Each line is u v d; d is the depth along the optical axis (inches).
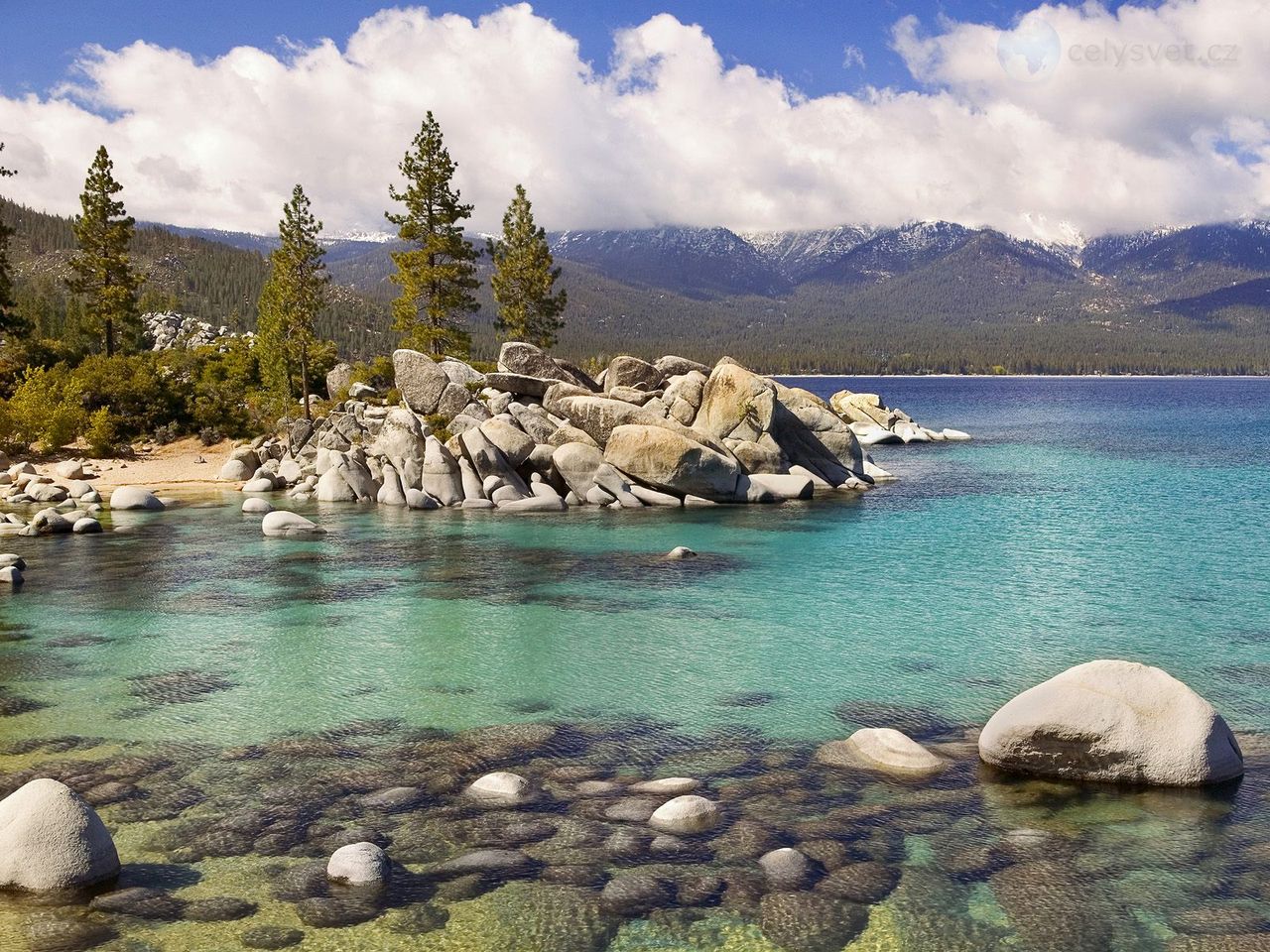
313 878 421.4
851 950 366.0
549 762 566.6
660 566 1190.9
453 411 2154.3
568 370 2471.7
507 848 449.7
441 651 817.5
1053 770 534.0
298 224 2716.5
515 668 764.0
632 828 470.6
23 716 650.8
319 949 366.0
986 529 1476.4
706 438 1867.6
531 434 1971.0
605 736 611.2
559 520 1599.4
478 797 510.9
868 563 1203.2
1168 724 527.5
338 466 1882.4
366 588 1068.5
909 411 5718.5
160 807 499.8
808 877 421.1
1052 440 3344.0
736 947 367.9
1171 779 516.4
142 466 2315.5
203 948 365.4
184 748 589.9
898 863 435.2
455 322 3009.4
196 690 708.7
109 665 773.3
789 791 518.6
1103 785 522.3
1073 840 457.1
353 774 546.0
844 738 605.9
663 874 424.2
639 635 867.4
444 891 409.7
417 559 1243.8
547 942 370.9
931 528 1491.1
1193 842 454.6
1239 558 1216.2
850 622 909.8
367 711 661.3
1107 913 391.9
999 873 425.4
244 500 1856.5
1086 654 794.2
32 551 1304.1
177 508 1755.7
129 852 448.1
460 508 1754.4
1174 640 834.8
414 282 2859.3
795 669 756.6
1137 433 3639.3
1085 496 1865.2
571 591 1050.7
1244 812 486.3
